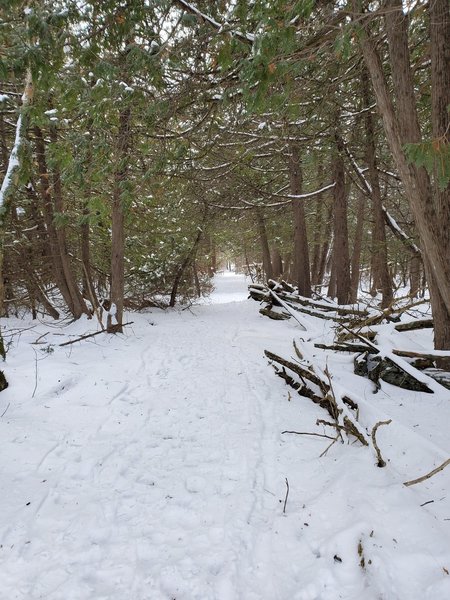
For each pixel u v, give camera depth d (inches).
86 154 171.9
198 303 701.9
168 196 440.8
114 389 214.2
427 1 141.4
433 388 180.7
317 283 839.7
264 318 478.9
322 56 177.5
